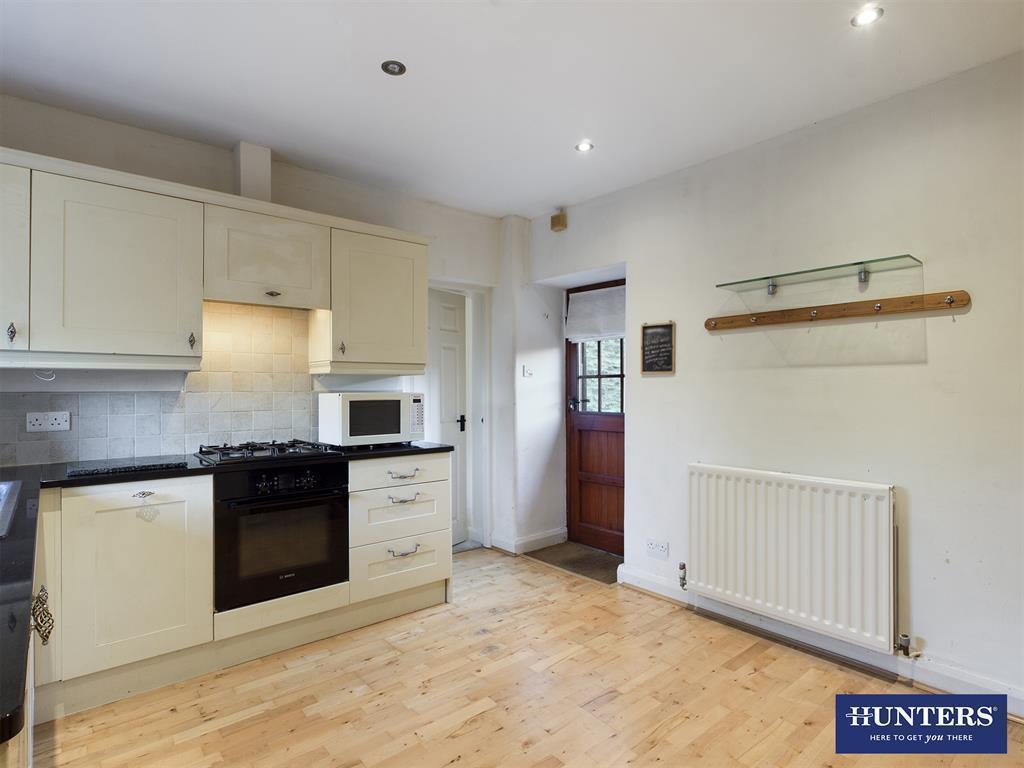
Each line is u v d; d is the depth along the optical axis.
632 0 1.76
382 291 3.11
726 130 2.68
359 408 2.90
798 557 2.53
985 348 2.11
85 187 2.21
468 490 4.40
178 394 2.75
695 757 1.82
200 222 2.49
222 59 2.09
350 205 3.34
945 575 2.20
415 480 2.98
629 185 3.40
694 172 3.08
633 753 1.84
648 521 3.29
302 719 2.02
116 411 2.59
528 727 1.97
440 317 4.22
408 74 2.20
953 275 2.18
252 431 2.98
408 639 2.67
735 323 2.85
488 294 4.23
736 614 2.86
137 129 2.63
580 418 4.31
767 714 2.06
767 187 2.76
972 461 2.14
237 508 2.37
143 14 1.82
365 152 2.92
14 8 1.78
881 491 2.28
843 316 2.46
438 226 3.77
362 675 2.33
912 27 1.89
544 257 4.01
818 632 2.53
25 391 2.37
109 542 2.09
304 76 2.21
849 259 2.47
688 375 3.08
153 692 2.20
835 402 2.50
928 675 2.23
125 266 2.30
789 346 2.66
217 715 2.05
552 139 2.78
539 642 2.64
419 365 3.28
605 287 4.10
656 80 2.24
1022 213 2.03
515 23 1.88
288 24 1.88
